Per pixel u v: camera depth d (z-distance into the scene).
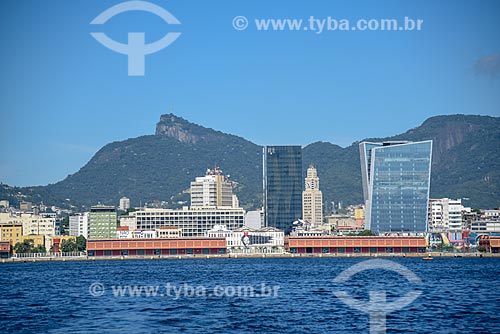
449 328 162.62
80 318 181.50
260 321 173.62
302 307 198.25
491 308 194.12
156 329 163.75
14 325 172.25
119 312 190.75
